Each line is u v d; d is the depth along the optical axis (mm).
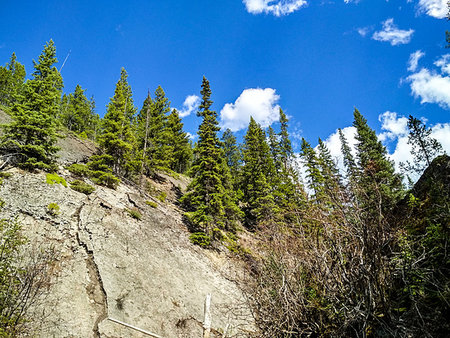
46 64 17172
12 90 41281
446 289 3441
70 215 12812
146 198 21859
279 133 45969
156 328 9758
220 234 20875
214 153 21891
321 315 4305
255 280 5672
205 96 23891
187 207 26047
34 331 6930
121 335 8641
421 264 3760
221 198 21375
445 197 4227
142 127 32125
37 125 15477
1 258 6773
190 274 14438
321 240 4887
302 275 5160
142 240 14602
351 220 4312
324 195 4785
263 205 22562
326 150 28703
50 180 14422
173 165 39656
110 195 17859
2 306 6094
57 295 8453
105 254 11578
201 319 11602
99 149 28922
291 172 9141
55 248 10289
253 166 32188
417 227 4426
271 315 4859
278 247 5570
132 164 24578
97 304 9219
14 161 14492
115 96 24266
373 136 29219
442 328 3322
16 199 11562
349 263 4293
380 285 3805
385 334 3658
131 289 10695
